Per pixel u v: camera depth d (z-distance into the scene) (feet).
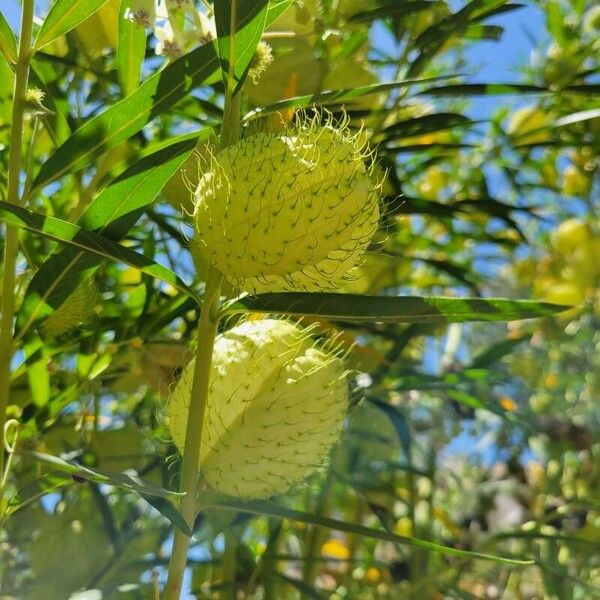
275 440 0.88
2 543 1.36
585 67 2.00
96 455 1.35
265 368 0.89
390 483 1.80
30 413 1.13
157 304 1.40
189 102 1.40
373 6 1.43
